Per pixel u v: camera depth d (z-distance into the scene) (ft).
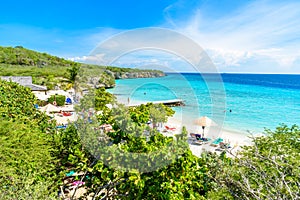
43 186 11.55
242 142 46.01
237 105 96.78
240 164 12.75
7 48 167.12
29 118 19.76
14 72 119.55
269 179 11.32
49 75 107.45
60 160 13.41
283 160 12.82
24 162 12.59
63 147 13.05
